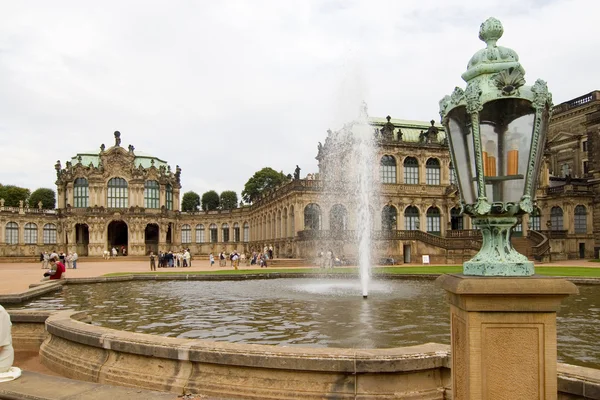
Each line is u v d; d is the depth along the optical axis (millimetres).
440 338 16375
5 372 9500
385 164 81625
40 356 14133
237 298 28062
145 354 10844
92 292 32625
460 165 6773
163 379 10414
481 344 5863
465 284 5820
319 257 68500
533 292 5719
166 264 73062
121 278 41594
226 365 10086
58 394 8609
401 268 54594
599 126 78688
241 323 19703
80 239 115938
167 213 119000
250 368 9930
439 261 69938
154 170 119188
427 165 84312
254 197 141750
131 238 113500
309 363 9555
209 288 34656
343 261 65875
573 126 88625
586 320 20062
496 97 6242
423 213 82688
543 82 6285
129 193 116000
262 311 22797
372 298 27312
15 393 8711
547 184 83562
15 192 140750
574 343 15836
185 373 10422
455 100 6660
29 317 16328
